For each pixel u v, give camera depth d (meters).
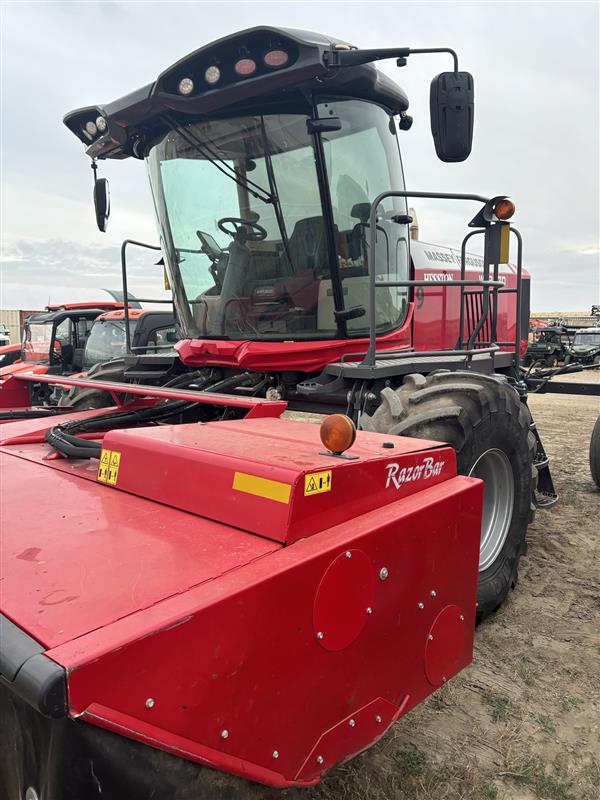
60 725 1.08
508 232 3.47
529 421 3.17
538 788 1.96
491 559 2.92
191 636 1.19
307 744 1.44
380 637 1.62
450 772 2.01
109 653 1.07
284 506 1.47
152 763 1.16
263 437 1.94
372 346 3.01
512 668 2.60
